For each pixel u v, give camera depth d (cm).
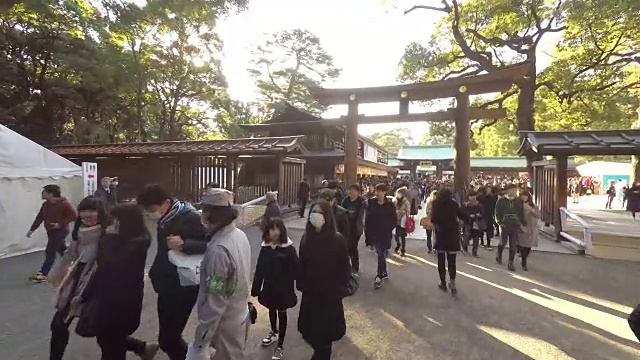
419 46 2370
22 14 2014
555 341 427
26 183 851
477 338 434
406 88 1322
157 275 289
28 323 454
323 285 304
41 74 2270
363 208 667
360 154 3438
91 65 2242
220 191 252
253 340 424
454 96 1273
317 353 305
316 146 2919
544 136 1125
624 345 418
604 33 1853
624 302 569
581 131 1099
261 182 2195
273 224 379
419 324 475
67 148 1927
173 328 287
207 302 233
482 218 891
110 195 1064
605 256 891
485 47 2362
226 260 236
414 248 984
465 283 661
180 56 2708
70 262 313
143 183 1730
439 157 4541
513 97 2625
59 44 2219
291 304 380
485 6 2105
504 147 5153
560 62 2109
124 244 280
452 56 2425
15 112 2097
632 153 964
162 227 292
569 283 668
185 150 1605
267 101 4291
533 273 735
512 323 480
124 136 2878
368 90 1377
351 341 424
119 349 283
